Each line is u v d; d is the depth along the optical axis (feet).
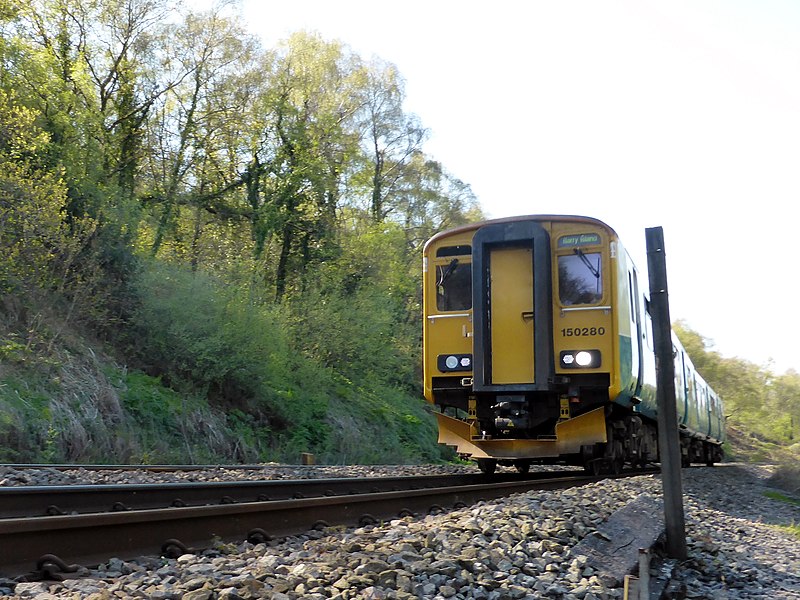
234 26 89.97
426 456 89.81
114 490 24.85
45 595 13.10
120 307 65.82
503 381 39.17
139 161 87.61
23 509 22.34
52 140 67.72
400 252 114.01
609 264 38.52
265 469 44.93
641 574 15.40
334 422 77.82
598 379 38.22
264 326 70.74
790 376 238.89
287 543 20.85
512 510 23.17
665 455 23.89
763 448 216.95
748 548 29.07
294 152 97.45
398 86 130.00
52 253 60.44
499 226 39.91
